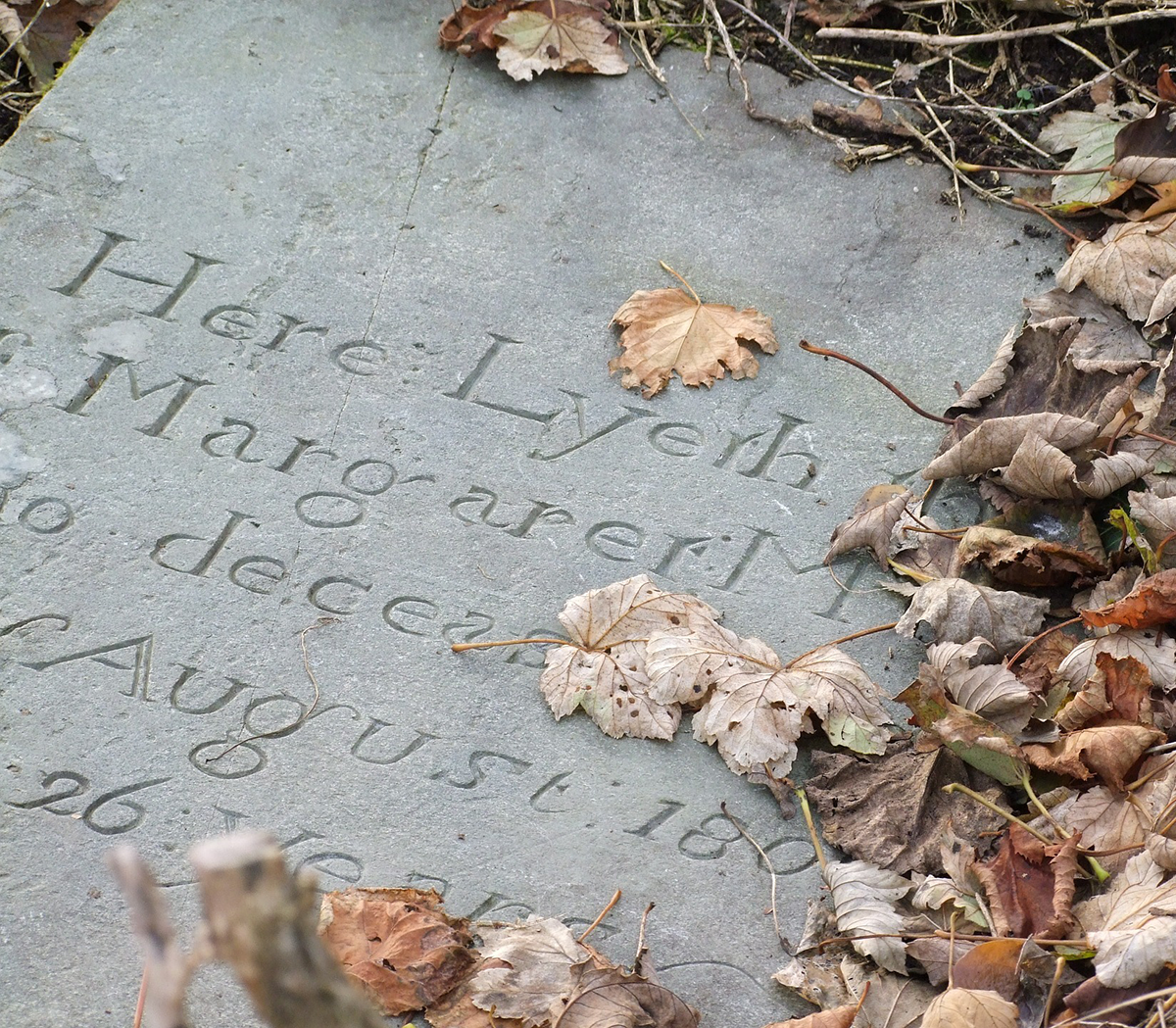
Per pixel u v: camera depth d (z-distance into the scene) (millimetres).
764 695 1785
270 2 2076
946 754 1770
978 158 2047
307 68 2043
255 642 1796
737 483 1888
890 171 2035
